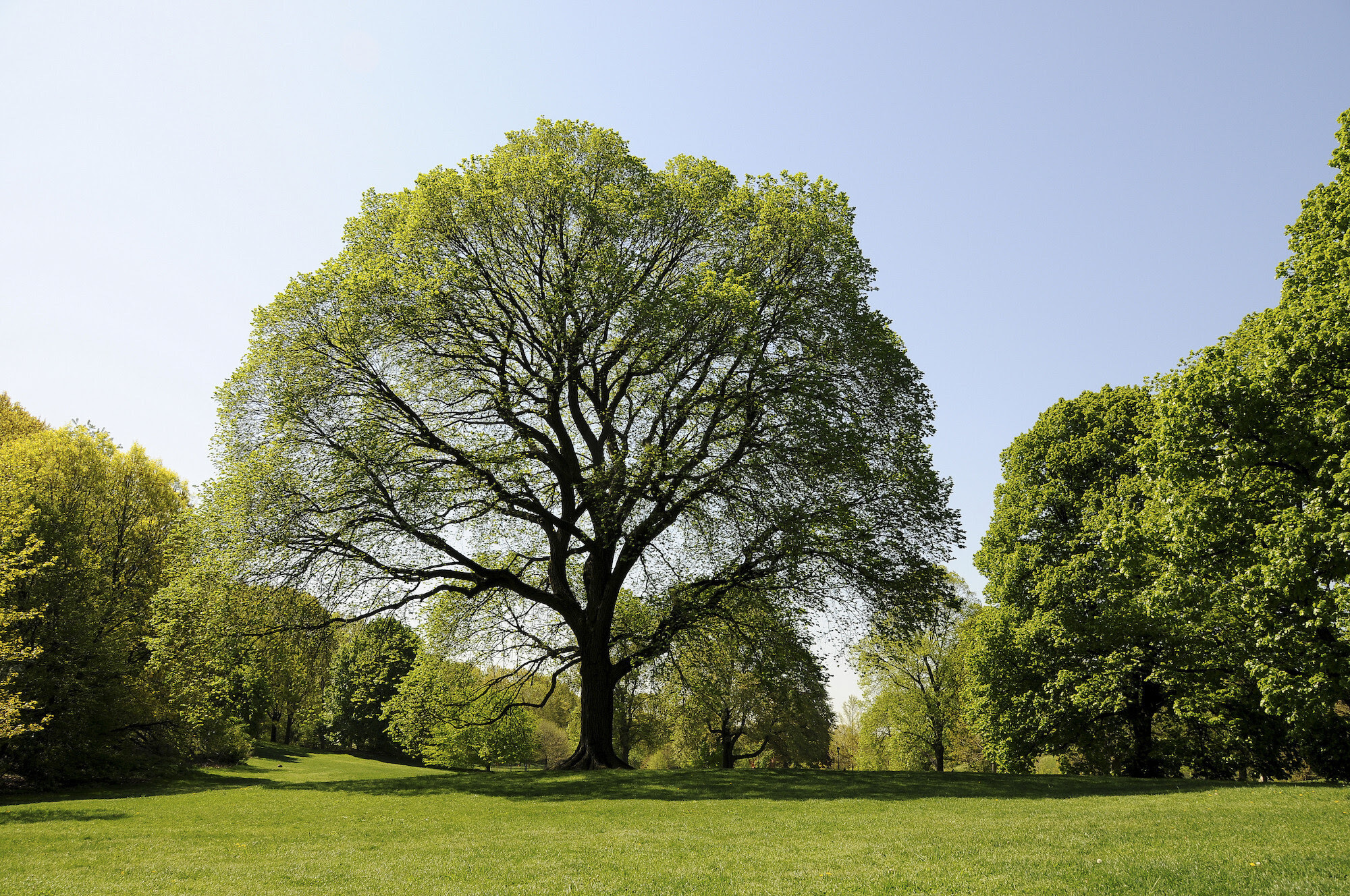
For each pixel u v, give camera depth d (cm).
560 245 2322
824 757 4719
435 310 2161
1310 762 2806
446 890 870
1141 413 3169
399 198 2477
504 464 2219
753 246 2364
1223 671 2823
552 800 1764
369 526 2245
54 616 2667
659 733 4728
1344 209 1928
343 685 6272
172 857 1166
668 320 2108
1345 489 1742
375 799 1916
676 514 2325
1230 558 2092
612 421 2492
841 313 2306
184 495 3488
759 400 2261
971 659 3434
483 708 2812
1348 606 1697
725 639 2462
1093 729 3269
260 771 3988
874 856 1005
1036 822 1297
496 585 2380
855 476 2270
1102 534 2659
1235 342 2469
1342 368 1864
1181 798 1642
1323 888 759
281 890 900
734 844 1135
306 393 2117
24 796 2344
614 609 2673
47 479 2972
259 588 2173
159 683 2986
